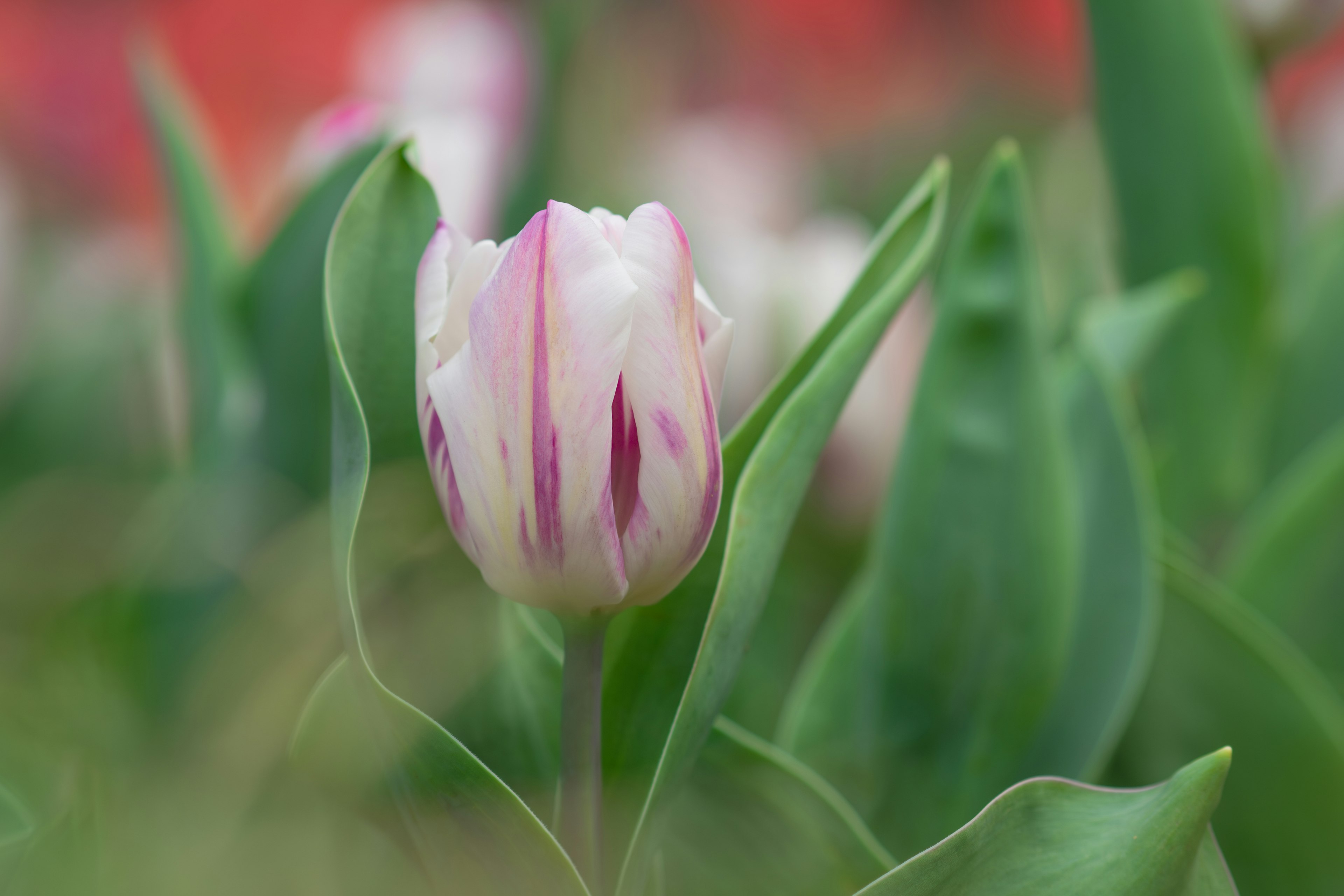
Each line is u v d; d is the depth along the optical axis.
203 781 0.67
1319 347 1.01
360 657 0.64
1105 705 0.76
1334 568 0.83
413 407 0.69
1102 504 0.78
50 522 0.70
